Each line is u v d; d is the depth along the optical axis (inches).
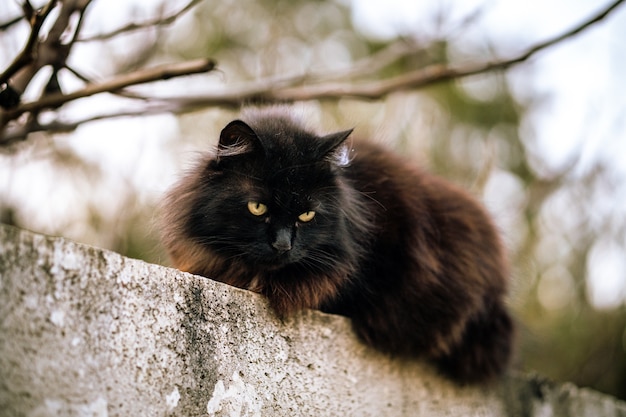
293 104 194.9
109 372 97.5
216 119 267.9
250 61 316.5
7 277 88.5
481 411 169.9
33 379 89.3
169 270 108.4
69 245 95.2
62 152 225.3
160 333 105.2
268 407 121.3
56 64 143.3
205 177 144.6
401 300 154.9
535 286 322.7
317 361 134.0
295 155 142.0
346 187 151.9
